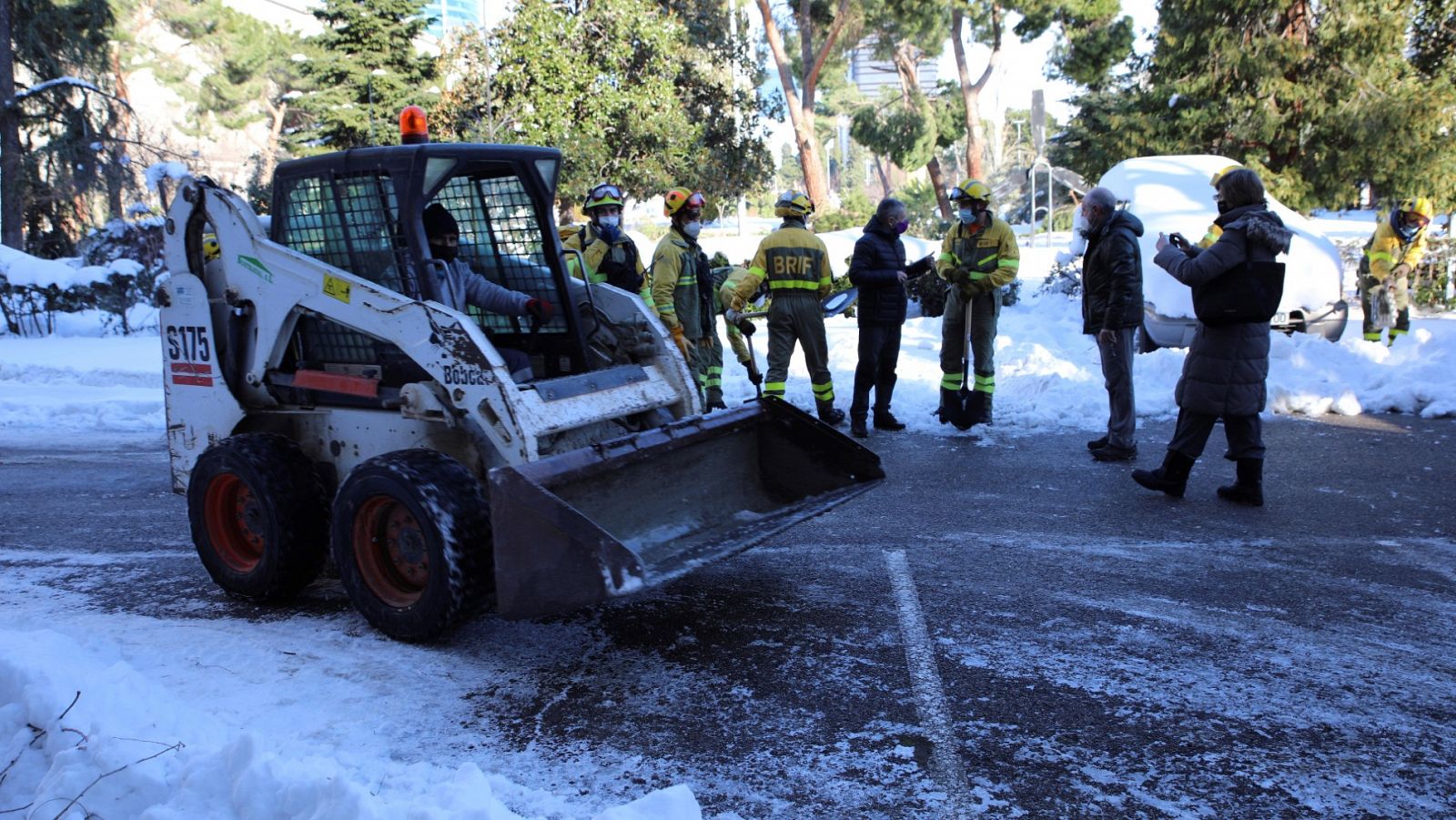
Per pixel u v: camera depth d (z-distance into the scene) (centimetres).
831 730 335
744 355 970
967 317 834
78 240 2370
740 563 517
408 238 425
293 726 337
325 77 2514
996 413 893
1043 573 492
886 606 450
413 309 416
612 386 450
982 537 556
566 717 347
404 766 305
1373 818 281
